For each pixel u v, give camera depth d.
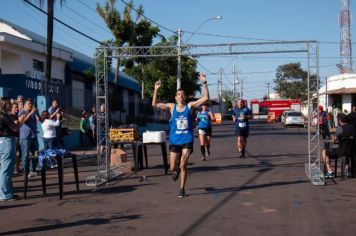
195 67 50.66
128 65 33.88
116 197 10.22
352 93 43.00
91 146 26.03
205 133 17.84
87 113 27.44
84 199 10.06
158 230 7.36
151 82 46.56
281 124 57.91
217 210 8.71
